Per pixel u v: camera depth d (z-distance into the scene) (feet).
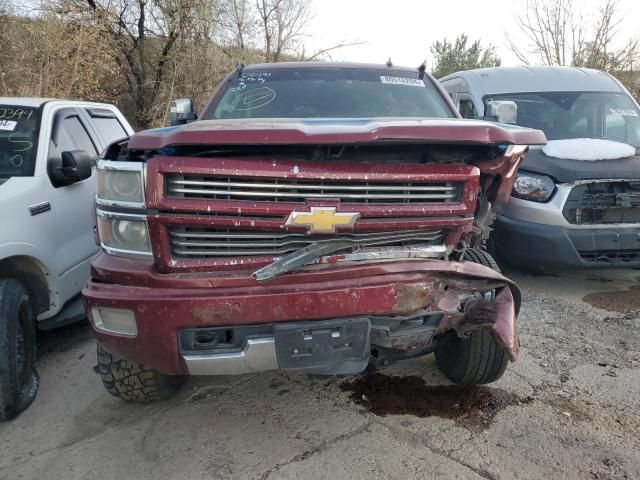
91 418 11.69
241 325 8.93
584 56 54.29
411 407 11.64
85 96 51.31
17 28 48.65
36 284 13.97
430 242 9.69
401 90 14.96
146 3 59.62
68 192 15.62
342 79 15.19
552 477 9.35
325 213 8.86
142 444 10.61
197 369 9.25
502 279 10.07
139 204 8.92
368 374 13.10
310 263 9.03
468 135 8.91
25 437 11.07
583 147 18.72
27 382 12.53
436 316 9.82
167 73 61.62
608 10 52.49
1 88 47.16
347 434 10.71
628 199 17.51
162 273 9.04
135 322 9.00
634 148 19.26
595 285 19.62
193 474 9.65
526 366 13.41
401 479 9.36
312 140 8.41
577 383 12.53
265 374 13.32
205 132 8.52
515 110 14.88
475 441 10.37
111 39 55.98
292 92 14.64
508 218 18.60
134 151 9.33
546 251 17.78
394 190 9.23
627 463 9.68
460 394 12.10
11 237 12.69
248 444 10.49
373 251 9.29
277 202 8.88
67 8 49.37
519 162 10.23
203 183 8.80
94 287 9.41
